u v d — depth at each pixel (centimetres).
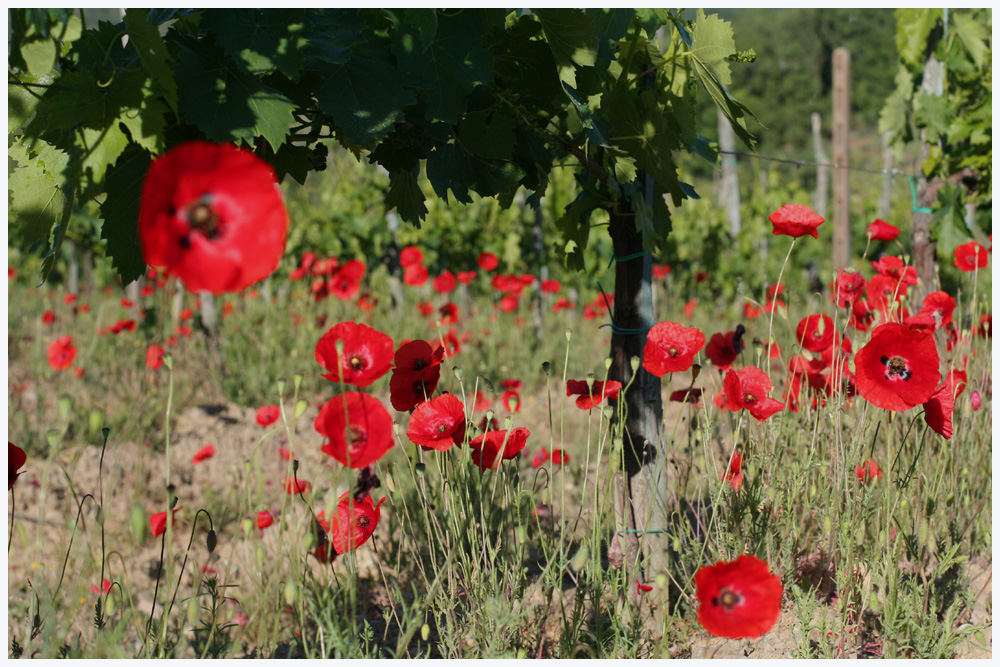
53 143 150
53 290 1055
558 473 335
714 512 205
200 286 96
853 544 208
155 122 140
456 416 190
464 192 203
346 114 163
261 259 97
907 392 178
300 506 349
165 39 153
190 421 534
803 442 253
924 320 234
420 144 196
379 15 177
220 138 148
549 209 1050
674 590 222
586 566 203
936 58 466
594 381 196
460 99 175
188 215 96
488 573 204
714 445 267
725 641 206
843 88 868
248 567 271
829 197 1706
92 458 454
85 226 1160
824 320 240
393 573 268
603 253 1087
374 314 729
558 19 179
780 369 348
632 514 226
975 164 437
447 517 205
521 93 205
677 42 214
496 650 177
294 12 158
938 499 242
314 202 1210
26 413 517
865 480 209
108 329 666
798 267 1315
